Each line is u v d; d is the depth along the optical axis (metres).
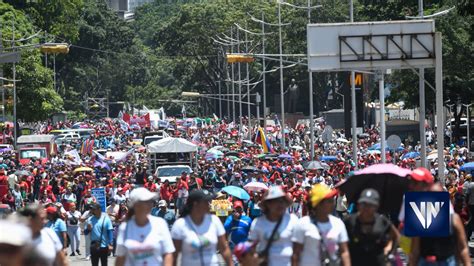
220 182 101.00
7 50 182.00
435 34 69.44
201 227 29.20
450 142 173.25
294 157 132.38
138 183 103.88
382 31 70.00
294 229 29.28
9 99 197.25
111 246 51.16
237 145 184.62
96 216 50.97
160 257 28.48
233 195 56.22
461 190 61.53
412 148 154.62
